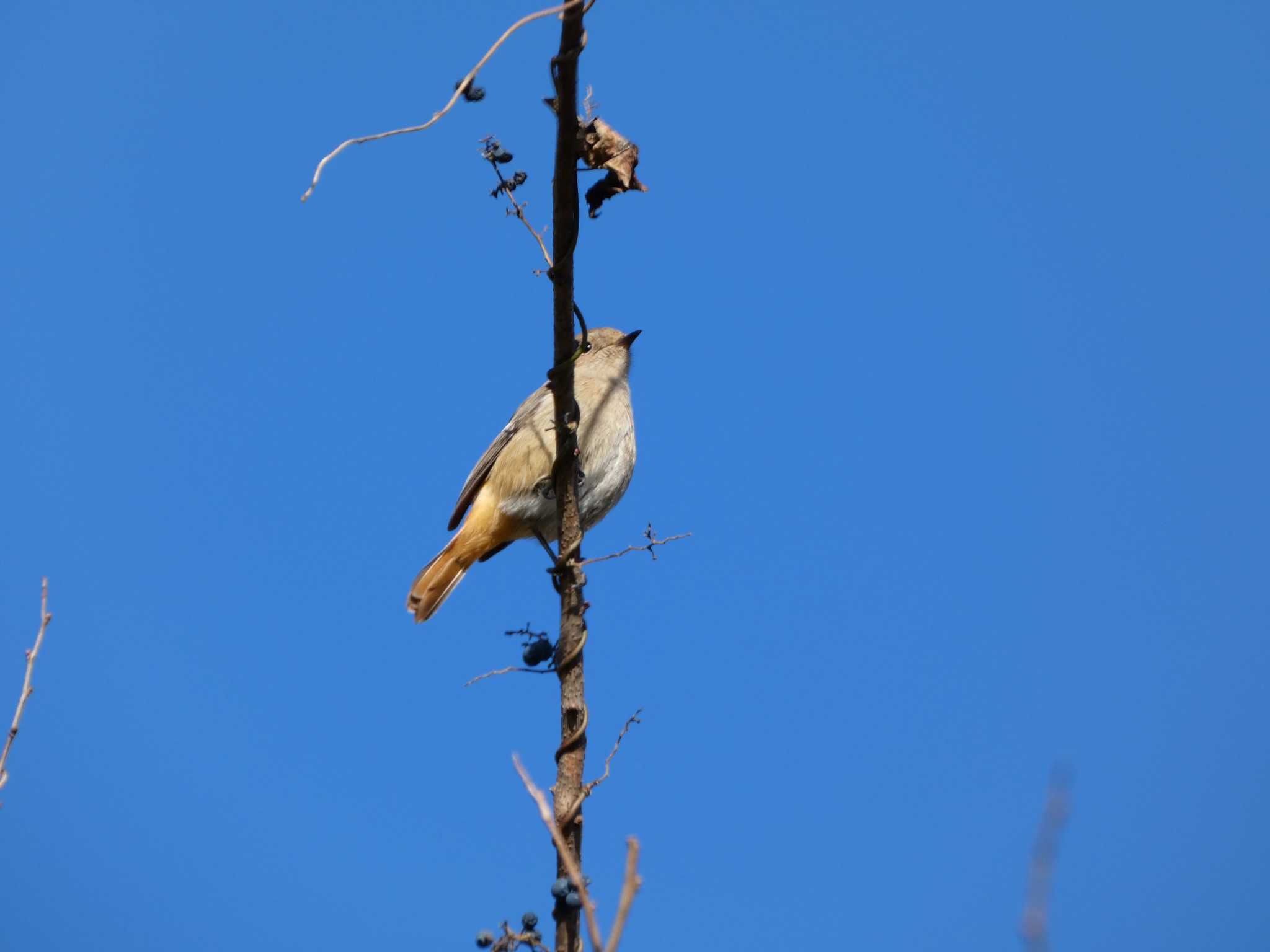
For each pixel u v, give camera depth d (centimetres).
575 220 1080
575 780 1065
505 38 924
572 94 1035
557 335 1141
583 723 1090
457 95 931
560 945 924
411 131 930
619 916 612
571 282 1112
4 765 904
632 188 1069
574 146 1048
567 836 1036
